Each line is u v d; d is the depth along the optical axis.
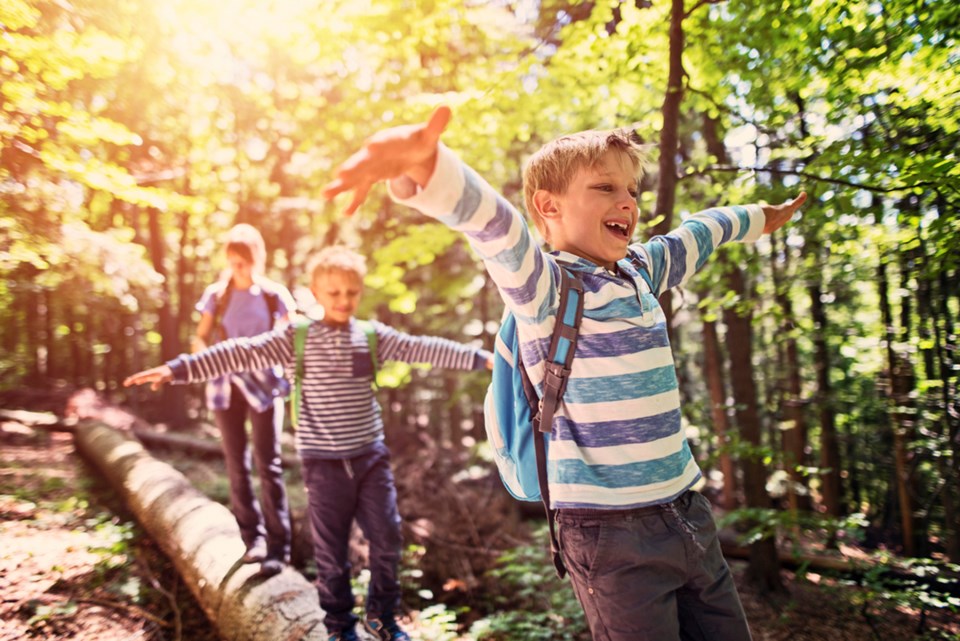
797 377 6.23
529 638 3.54
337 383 2.87
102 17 4.52
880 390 5.06
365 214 7.84
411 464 6.84
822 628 3.78
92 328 15.09
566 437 1.36
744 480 4.84
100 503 5.36
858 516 3.95
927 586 3.52
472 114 4.78
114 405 10.55
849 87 3.04
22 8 3.22
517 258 1.23
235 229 3.55
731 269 4.46
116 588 3.71
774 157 4.09
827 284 4.59
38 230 4.66
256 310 3.54
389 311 9.35
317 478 2.83
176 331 13.80
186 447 8.66
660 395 1.37
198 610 3.74
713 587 1.42
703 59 3.69
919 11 2.69
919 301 3.81
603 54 4.22
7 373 12.53
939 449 3.86
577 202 1.43
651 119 4.10
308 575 4.30
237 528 3.93
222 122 8.96
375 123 5.82
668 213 3.21
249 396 3.42
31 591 3.48
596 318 1.36
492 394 1.55
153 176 6.28
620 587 1.31
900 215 2.96
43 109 3.58
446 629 3.67
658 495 1.34
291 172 8.42
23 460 6.67
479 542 5.20
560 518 1.40
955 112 2.78
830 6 2.92
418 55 5.32
